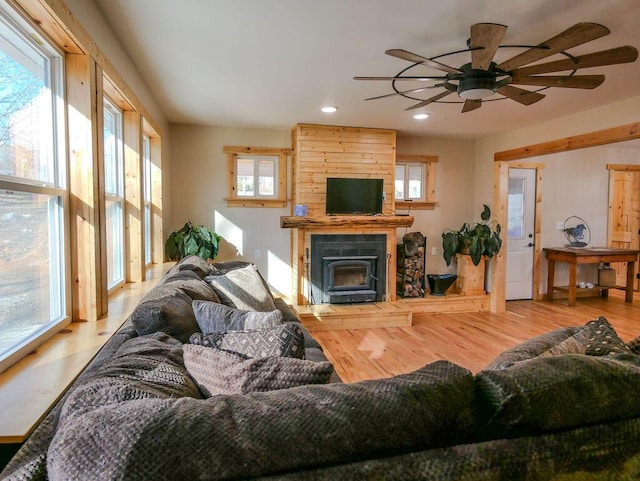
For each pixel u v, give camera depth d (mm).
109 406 819
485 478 833
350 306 4770
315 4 2035
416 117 4418
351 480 768
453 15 2150
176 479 704
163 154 4285
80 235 1918
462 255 5480
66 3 1591
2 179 1380
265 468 745
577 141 4156
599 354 1357
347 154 4914
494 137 5441
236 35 2396
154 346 1367
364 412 825
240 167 5117
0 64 1382
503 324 4727
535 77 2443
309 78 3172
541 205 5984
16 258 1487
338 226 4738
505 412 878
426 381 922
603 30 1810
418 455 832
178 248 4316
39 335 1616
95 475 695
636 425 955
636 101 3555
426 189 5711
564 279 6180
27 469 808
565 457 888
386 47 2570
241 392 1065
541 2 2010
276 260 5211
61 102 1832
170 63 2854
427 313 5172
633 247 6672
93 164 1917
